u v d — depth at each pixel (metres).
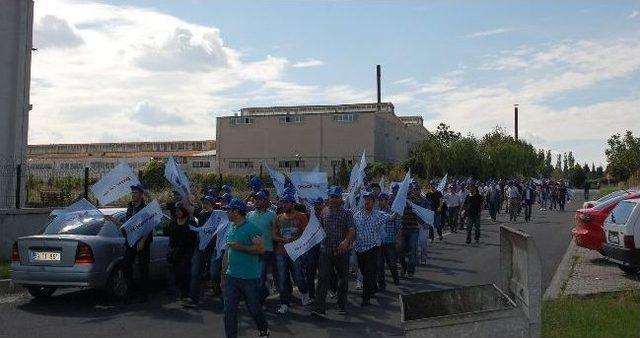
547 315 8.61
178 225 10.99
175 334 8.77
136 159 69.19
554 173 119.31
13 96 21.66
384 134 72.62
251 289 7.96
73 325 9.31
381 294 11.84
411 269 13.73
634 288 10.79
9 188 17.56
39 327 9.16
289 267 11.05
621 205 12.83
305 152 69.81
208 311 10.38
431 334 4.60
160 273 12.10
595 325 8.03
